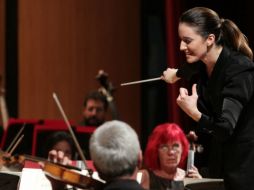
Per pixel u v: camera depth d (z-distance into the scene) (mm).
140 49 14133
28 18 14039
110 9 14180
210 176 5656
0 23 13938
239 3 11148
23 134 8648
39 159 5477
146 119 14094
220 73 5043
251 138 4949
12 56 14039
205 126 4789
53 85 14102
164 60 13930
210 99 5168
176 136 6445
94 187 4641
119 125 4172
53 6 14102
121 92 14117
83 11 14133
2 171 5598
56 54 14117
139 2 14039
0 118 13195
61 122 9773
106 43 14180
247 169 4961
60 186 4793
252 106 4930
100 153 4082
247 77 4926
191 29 5062
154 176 6441
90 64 14156
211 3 11203
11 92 14016
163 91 13977
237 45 5160
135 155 4113
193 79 5473
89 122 10828
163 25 13875
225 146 5070
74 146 8250
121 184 4062
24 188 5121
